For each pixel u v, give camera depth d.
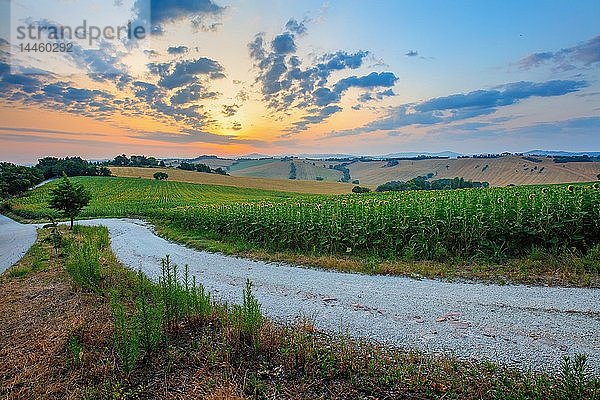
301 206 16.08
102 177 89.44
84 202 26.22
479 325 5.89
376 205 13.05
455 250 10.50
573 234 9.48
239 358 4.88
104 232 23.45
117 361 4.97
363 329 5.97
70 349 5.23
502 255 9.72
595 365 4.49
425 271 9.20
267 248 14.31
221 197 64.12
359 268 10.00
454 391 4.02
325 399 4.06
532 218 9.95
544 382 4.02
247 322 5.39
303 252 13.10
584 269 8.28
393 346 5.29
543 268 8.64
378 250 11.70
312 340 5.39
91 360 4.99
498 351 4.98
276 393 4.19
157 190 72.75
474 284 8.10
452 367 4.53
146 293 7.83
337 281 9.04
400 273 9.31
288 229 13.84
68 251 13.95
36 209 55.62
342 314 6.71
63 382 4.57
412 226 11.26
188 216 24.55
